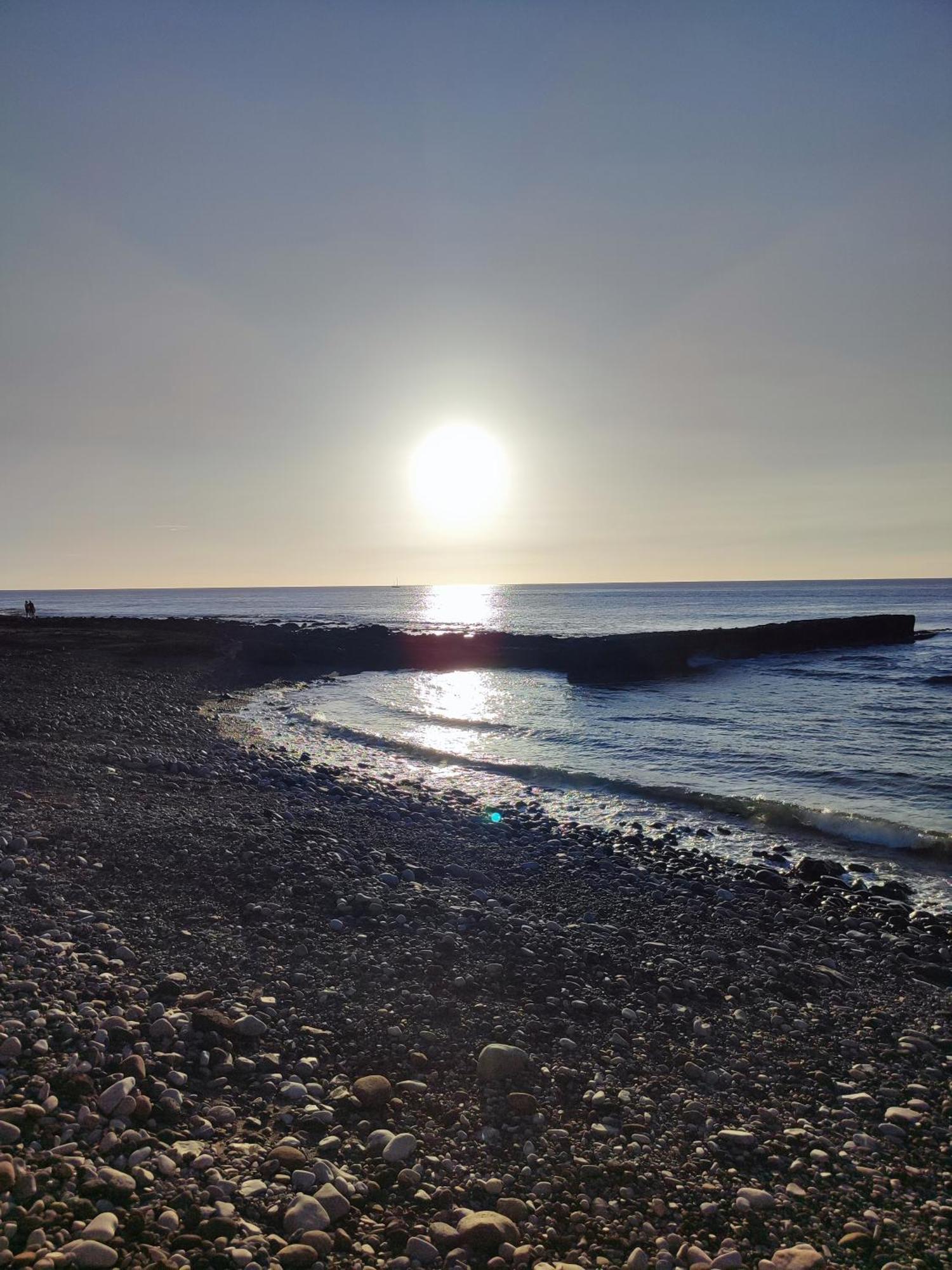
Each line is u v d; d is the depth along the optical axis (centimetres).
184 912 699
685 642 4372
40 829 876
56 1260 298
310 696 3225
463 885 917
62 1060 434
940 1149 466
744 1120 486
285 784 1404
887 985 719
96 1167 359
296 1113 439
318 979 607
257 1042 505
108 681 2959
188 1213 345
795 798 1506
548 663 4394
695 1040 583
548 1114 472
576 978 669
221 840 922
